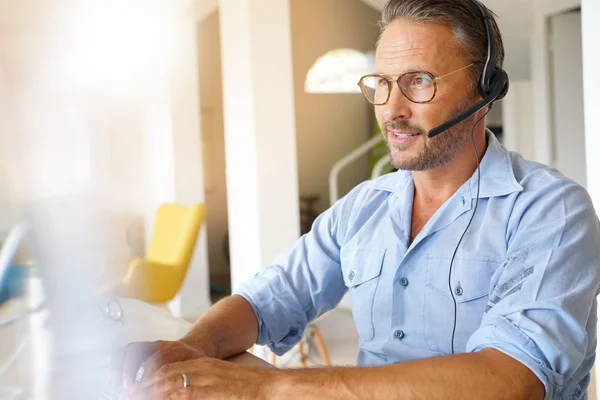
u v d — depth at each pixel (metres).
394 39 1.18
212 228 7.05
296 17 6.89
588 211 1.06
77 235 0.54
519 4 4.54
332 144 7.21
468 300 1.16
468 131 1.21
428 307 1.21
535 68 4.68
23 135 0.49
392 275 1.26
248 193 3.84
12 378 0.60
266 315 1.38
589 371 1.11
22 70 0.48
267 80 3.71
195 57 5.11
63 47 0.49
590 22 2.05
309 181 7.19
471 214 1.19
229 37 3.94
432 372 0.88
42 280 0.56
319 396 0.90
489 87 1.19
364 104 7.23
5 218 0.51
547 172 1.17
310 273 1.43
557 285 0.97
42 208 0.52
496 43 1.21
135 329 1.35
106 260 0.56
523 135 4.75
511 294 0.99
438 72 1.15
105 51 0.50
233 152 4.01
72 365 0.61
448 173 1.23
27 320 0.59
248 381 0.93
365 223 1.36
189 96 5.16
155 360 1.05
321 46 6.98
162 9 0.51
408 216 1.28
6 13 0.47
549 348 0.89
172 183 5.14
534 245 1.04
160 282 3.71
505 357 0.89
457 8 1.16
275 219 3.76
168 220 4.14
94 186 0.53
